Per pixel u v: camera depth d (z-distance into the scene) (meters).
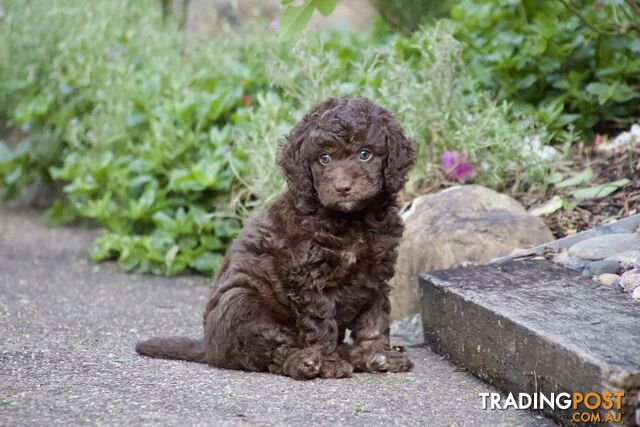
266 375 4.82
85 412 4.02
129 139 8.71
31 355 5.07
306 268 4.79
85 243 9.06
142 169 8.20
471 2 8.78
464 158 6.84
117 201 8.66
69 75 10.03
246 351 4.84
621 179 6.75
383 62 8.28
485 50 8.04
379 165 4.70
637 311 4.47
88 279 7.57
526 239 5.89
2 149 10.49
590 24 7.14
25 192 11.16
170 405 4.16
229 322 4.83
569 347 3.97
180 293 7.14
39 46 10.63
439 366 5.12
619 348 3.95
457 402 4.42
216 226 7.74
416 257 5.86
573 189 6.82
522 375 4.38
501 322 4.52
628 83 7.75
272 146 7.08
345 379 4.79
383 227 4.90
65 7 10.65
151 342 5.18
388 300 5.07
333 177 4.59
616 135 7.58
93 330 5.86
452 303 5.06
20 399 4.20
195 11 11.52
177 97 8.41
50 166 10.42
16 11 11.06
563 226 6.32
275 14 11.70
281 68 7.46
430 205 6.23
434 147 7.07
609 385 3.71
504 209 6.19
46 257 8.41
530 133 6.98
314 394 4.46
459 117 7.13
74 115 10.03
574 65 7.81
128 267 7.91
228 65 9.14
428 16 10.36
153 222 8.22
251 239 5.00
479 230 5.89
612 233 5.83
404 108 6.93
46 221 9.99
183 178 7.71
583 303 4.64
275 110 7.54
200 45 9.83
